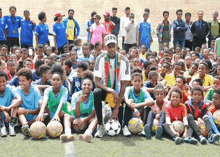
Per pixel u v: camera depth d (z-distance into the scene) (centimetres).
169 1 3167
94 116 460
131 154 370
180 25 1221
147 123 442
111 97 441
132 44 1220
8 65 666
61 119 484
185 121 445
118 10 3112
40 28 1087
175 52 1120
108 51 439
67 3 3039
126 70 450
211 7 3156
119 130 441
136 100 482
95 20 1075
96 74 443
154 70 604
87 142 412
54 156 359
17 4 2931
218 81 518
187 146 404
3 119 470
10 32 1135
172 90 457
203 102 466
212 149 394
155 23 3147
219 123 444
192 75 686
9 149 380
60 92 477
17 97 461
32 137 430
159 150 386
